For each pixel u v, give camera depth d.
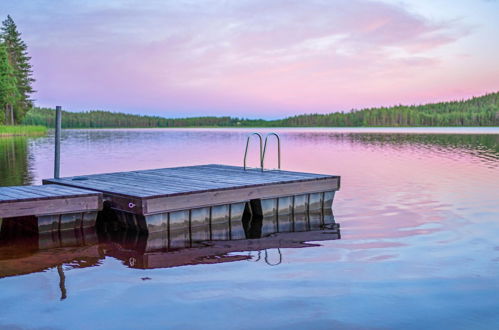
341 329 3.81
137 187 8.48
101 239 7.09
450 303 4.35
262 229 7.84
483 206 9.45
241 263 5.71
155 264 5.70
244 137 49.62
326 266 5.53
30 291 4.70
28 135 54.78
